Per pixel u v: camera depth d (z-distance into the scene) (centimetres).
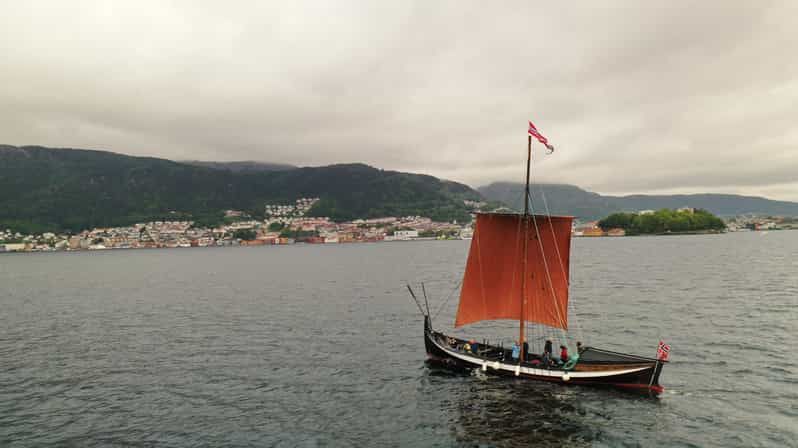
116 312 6756
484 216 3647
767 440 2442
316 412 2936
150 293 9012
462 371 3675
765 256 12950
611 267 11219
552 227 3478
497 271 3678
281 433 2655
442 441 2531
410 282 9788
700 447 2408
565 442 2497
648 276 9162
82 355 4331
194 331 5284
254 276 12112
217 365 3947
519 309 3644
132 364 4016
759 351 3894
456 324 3769
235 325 5566
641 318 5297
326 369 3778
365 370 3744
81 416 2933
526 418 2795
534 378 3422
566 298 3459
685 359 3778
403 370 3731
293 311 6450
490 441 2523
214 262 19112
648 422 2700
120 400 3186
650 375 3089
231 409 3002
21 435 2684
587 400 3036
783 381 3228
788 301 5962
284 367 3853
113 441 2592
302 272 13000
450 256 18875
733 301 6119
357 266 14688
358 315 6053
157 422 2822
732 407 2853
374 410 2955
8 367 3978
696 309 5681
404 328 5241
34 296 8900
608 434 2575
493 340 4794
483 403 3030
